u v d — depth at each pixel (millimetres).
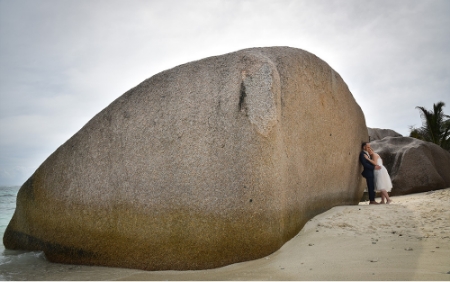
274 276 2488
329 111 4543
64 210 3613
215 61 3174
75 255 3480
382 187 5684
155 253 3023
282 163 3133
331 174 4641
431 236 3166
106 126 3471
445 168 9195
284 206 3221
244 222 2838
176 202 3006
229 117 2979
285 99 3381
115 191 3312
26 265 3467
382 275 2305
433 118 16531
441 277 2174
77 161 3598
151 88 3322
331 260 2713
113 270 3123
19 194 4121
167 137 3148
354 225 3699
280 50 3674
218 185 2906
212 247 2857
